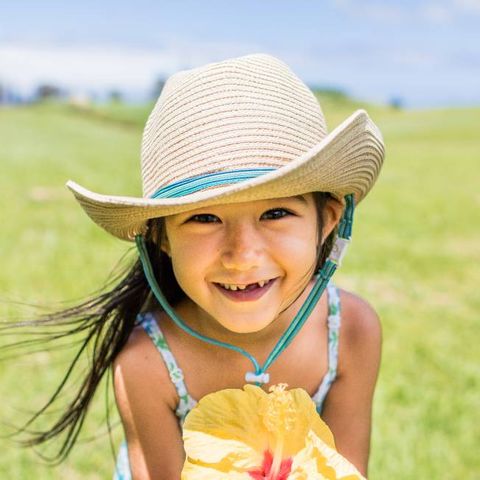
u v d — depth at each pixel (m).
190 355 1.65
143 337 1.68
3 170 10.86
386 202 8.68
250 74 1.40
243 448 1.22
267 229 1.35
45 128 22.94
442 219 7.67
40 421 2.76
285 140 1.36
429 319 4.34
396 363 3.54
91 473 2.53
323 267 1.56
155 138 1.44
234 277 1.33
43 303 4.10
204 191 1.29
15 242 5.83
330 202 1.52
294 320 1.51
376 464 2.57
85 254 5.43
